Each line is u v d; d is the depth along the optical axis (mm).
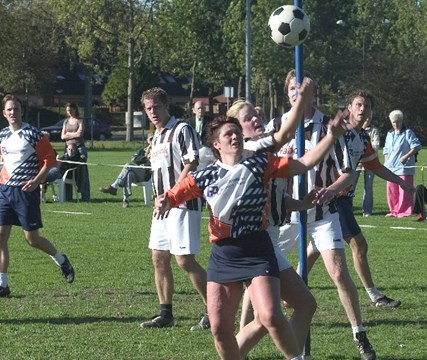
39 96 91000
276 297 7145
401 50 88688
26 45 73750
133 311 11219
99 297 12117
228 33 80938
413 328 10336
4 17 70938
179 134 10227
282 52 78812
